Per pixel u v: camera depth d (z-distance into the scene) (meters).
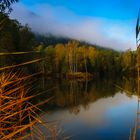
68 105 28.72
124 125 20.25
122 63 97.81
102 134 17.56
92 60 102.44
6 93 2.03
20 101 2.01
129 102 32.84
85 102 32.41
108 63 104.69
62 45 92.81
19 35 33.41
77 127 18.91
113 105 30.70
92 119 22.28
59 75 84.25
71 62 88.62
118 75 103.75
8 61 17.42
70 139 15.82
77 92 42.59
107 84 58.59
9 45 21.02
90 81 70.31
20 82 2.18
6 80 2.14
